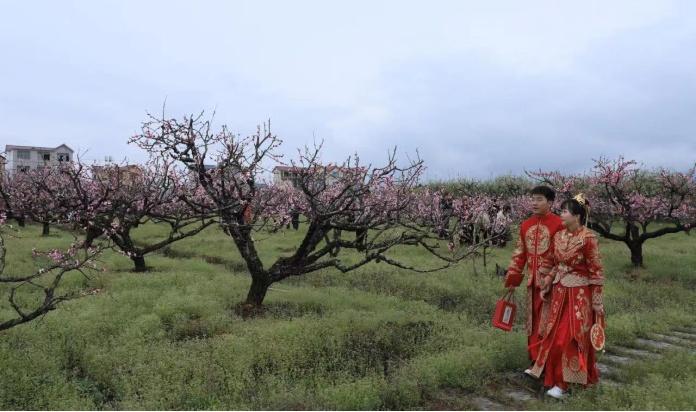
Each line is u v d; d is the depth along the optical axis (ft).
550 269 17.01
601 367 18.47
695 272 38.81
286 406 13.98
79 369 17.53
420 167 27.37
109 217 32.71
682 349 20.11
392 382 15.72
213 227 69.46
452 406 14.90
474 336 20.79
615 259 44.68
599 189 47.55
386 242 26.48
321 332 20.40
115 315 22.77
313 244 26.20
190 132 23.86
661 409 12.91
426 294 30.94
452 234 35.65
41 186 33.01
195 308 24.35
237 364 16.61
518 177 92.58
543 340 16.34
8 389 14.78
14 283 29.48
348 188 25.12
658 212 41.19
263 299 26.89
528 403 14.85
